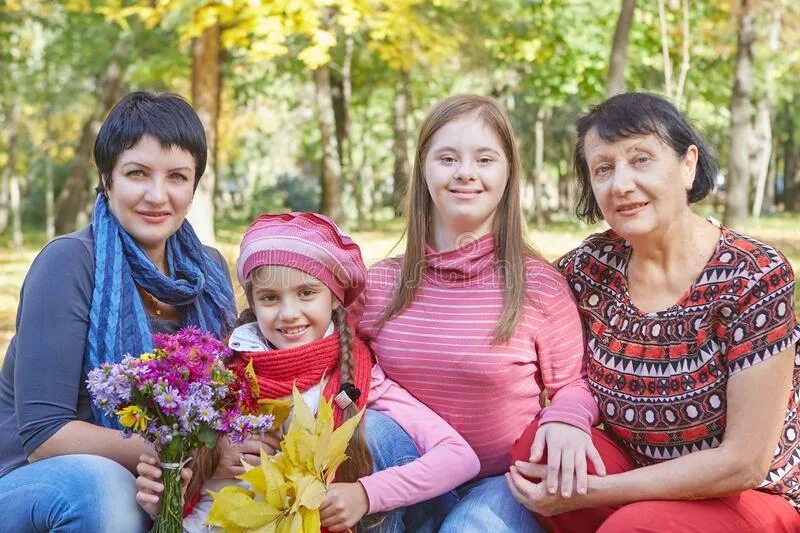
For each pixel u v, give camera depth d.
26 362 2.91
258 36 11.64
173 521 2.70
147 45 18.45
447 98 3.25
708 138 2.98
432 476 2.94
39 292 2.96
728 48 20.94
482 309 3.12
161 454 2.68
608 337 3.00
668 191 2.82
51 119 27.83
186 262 3.29
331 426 2.75
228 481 2.94
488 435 3.14
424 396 3.17
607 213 2.92
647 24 20.12
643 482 2.72
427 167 3.20
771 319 2.69
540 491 2.80
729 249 2.80
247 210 36.69
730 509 2.73
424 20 14.66
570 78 21.77
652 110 2.84
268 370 3.01
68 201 23.88
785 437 2.84
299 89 30.52
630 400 2.91
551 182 47.78
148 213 3.06
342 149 24.88
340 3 11.42
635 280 2.99
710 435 2.81
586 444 2.80
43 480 2.76
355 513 2.85
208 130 14.24
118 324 2.97
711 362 2.78
